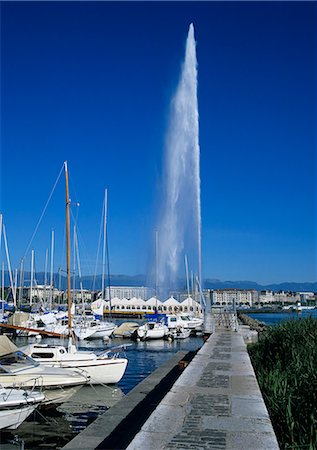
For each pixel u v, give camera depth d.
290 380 13.04
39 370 21.00
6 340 20.83
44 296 89.38
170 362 24.52
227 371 14.71
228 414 9.25
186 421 8.75
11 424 16.17
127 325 60.03
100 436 12.06
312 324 19.02
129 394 17.03
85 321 57.44
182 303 82.69
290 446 9.20
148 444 7.48
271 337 19.98
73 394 21.59
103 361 25.45
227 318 45.59
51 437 16.94
